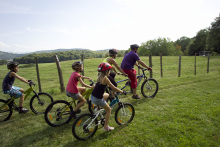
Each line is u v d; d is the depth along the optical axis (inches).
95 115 126.0
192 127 131.8
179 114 157.9
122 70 186.1
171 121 145.4
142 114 163.9
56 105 161.5
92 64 951.6
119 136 125.7
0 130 144.3
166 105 185.6
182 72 529.0
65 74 673.6
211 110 162.9
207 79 323.3
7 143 124.4
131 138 122.2
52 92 264.1
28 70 798.5
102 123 132.1
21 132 140.1
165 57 1267.2
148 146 112.0
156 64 922.1
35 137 131.0
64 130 140.5
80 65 142.5
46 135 133.4
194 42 2278.5
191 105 180.2
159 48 2504.9
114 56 177.3
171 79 339.0
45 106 187.2
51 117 147.8
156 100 204.7
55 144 120.9
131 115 149.9
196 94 221.0
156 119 151.3
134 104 193.9
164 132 126.2
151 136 122.7
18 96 164.1
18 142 125.3
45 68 868.6
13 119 166.2
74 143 120.3
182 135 122.0
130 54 190.9
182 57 1258.6
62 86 265.0
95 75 595.5
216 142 112.4
